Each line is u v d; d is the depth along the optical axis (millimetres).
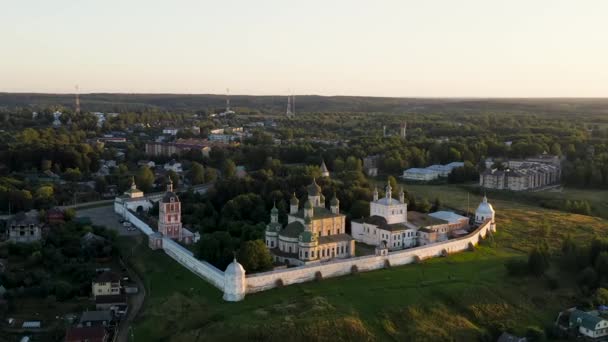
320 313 180500
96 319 182750
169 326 180250
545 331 188125
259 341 167500
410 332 180875
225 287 194375
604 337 187125
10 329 180625
